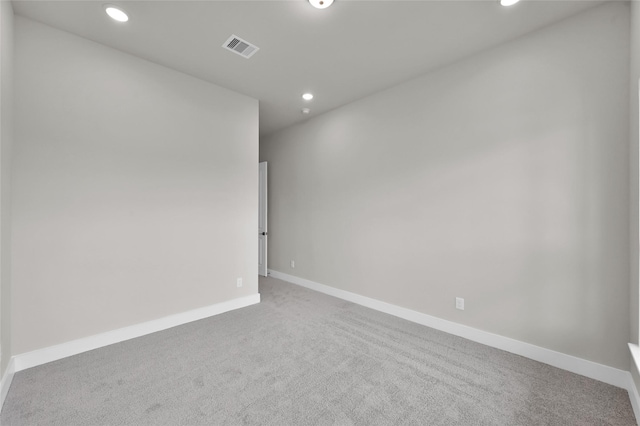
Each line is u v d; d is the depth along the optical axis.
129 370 2.09
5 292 1.91
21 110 2.11
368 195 3.55
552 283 2.20
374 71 2.94
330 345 2.50
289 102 3.76
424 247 2.99
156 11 2.07
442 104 2.85
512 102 2.39
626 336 1.91
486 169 2.54
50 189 2.23
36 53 2.18
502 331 2.45
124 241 2.60
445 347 2.47
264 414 1.66
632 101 1.84
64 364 2.16
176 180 2.95
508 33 2.31
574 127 2.10
